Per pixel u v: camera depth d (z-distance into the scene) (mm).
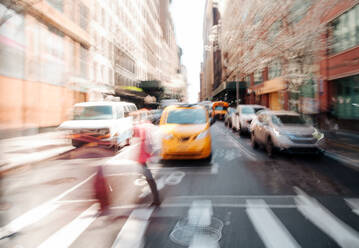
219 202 4750
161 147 7941
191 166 7770
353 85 14867
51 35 19641
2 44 14320
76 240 3439
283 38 14633
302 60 14742
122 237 3484
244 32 17719
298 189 5496
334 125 15031
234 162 8289
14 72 15492
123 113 11844
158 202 4664
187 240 3359
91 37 26781
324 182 6000
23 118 16297
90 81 26969
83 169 7727
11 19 14922
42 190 5727
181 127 8281
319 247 3150
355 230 3588
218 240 3344
